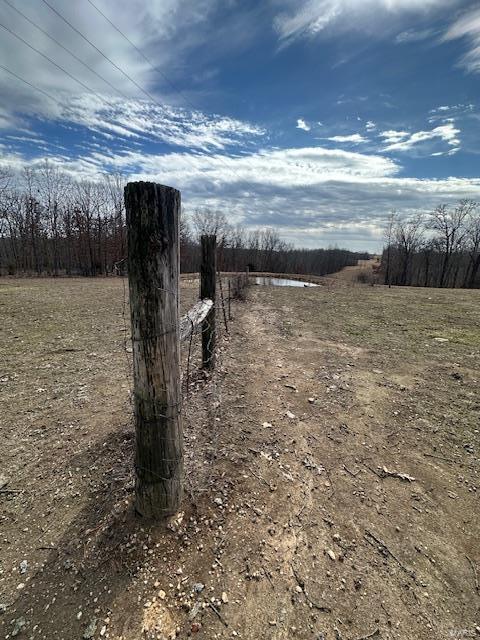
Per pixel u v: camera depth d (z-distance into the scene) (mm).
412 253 40688
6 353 5277
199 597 1693
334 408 3695
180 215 1815
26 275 28156
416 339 6680
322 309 10766
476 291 19344
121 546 1923
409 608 1679
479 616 1650
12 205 31281
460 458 2867
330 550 1974
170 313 1808
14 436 3031
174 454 1997
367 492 2449
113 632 1538
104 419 3311
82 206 33219
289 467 2676
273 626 1584
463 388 4270
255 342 6266
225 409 3541
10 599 1669
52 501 2273
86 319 7832
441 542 2055
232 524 2100
